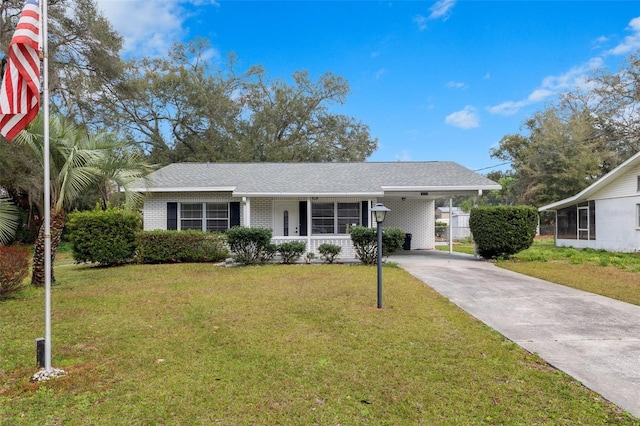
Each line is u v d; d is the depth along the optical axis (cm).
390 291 800
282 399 341
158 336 517
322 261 1330
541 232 3500
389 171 1655
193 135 3138
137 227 1334
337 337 506
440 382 373
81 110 2214
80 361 430
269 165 1803
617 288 833
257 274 1045
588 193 1855
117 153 978
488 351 454
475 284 888
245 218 1389
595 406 323
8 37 1806
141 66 3048
